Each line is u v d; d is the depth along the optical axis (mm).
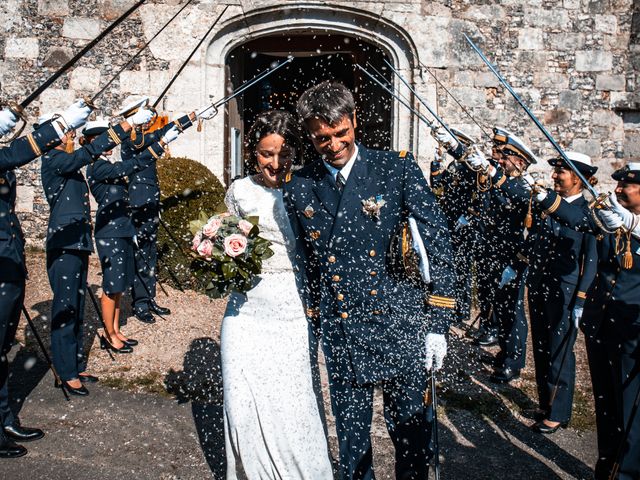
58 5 8133
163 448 3738
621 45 8500
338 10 8328
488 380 4973
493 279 5355
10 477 3371
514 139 4945
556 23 8477
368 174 2869
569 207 3541
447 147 4766
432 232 2809
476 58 8484
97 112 8258
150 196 5879
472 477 3570
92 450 3686
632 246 3125
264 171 3123
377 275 2877
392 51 8531
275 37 9414
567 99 8562
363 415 2941
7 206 3611
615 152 8641
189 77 8289
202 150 8422
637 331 3086
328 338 2971
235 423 2979
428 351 2820
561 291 4039
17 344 5176
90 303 6160
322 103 2709
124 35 8227
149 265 5906
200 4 8234
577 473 3672
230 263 2961
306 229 2939
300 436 2994
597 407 3430
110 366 4859
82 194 4422
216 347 5328
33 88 8195
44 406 4191
